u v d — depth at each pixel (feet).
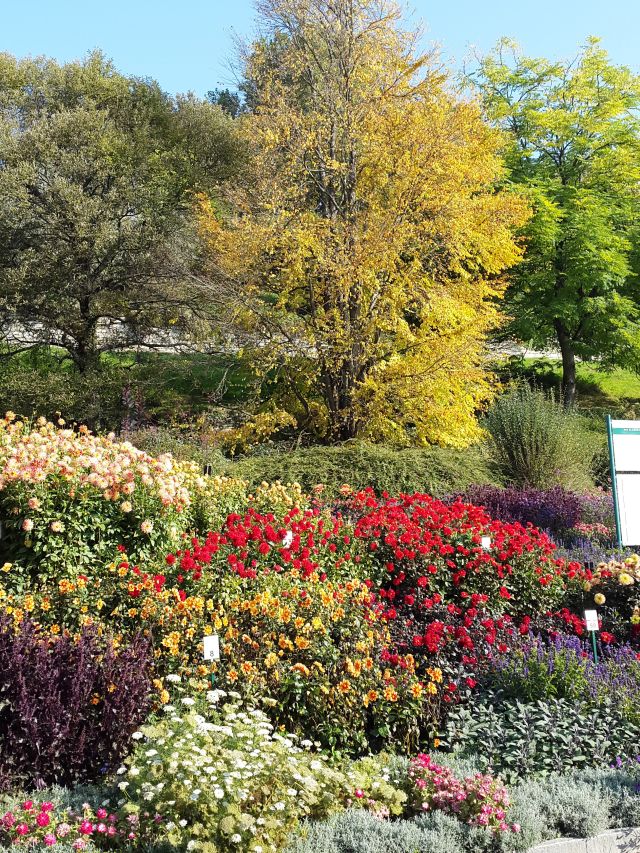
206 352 65.77
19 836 11.60
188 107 77.10
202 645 16.97
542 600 25.04
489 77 82.43
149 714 15.05
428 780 14.67
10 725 13.70
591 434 61.93
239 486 30.45
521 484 47.34
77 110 68.33
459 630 20.67
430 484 42.98
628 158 79.61
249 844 11.57
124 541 23.71
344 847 12.46
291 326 52.85
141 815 12.07
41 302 65.57
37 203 65.62
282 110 54.19
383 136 50.85
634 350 80.28
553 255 77.30
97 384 64.28
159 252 66.13
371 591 24.38
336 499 34.50
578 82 80.07
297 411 57.72
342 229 50.55
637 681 19.29
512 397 55.26
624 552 31.35
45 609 18.79
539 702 17.92
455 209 50.42
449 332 51.44
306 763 13.93
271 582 21.01
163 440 50.93
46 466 23.57
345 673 17.06
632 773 15.84
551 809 14.29
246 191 60.18
